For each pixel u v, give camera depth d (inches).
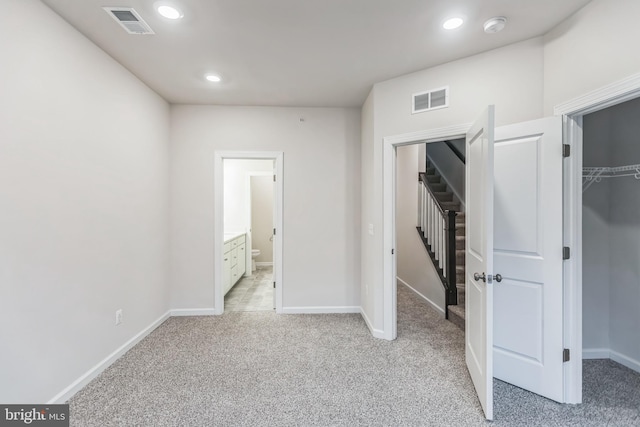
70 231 77.7
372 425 67.5
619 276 92.9
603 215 95.0
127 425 67.2
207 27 78.4
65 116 75.9
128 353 100.9
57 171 73.5
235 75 106.7
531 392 79.1
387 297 111.0
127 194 102.7
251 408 73.1
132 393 79.0
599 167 93.9
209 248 137.3
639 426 66.9
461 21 75.7
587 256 95.7
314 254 140.6
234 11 71.8
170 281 135.6
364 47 88.1
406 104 105.3
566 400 74.9
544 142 76.2
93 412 71.4
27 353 66.1
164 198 129.5
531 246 78.5
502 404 74.5
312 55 92.9
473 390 80.3
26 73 65.3
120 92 98.6
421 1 68.4
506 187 82.5
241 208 219.3
